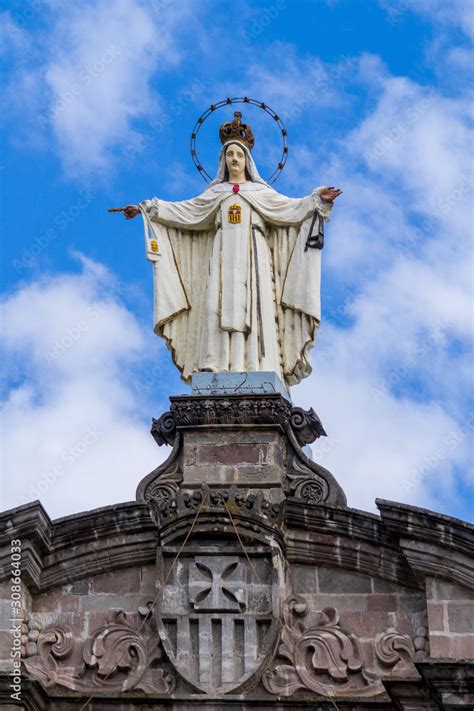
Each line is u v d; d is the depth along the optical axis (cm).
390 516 3497
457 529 3462
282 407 3647
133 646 3503
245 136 3981
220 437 3650
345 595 3541
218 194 3894
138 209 3916
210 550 3534
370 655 3475
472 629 3428
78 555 3588
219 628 3484
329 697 3419
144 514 3588
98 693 3444
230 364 3741
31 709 3403
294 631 3509
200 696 3416
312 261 3828
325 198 3841
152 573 3588
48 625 3547
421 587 3516
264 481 3603
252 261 3828
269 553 3522
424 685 3372
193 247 3928
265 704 3422
